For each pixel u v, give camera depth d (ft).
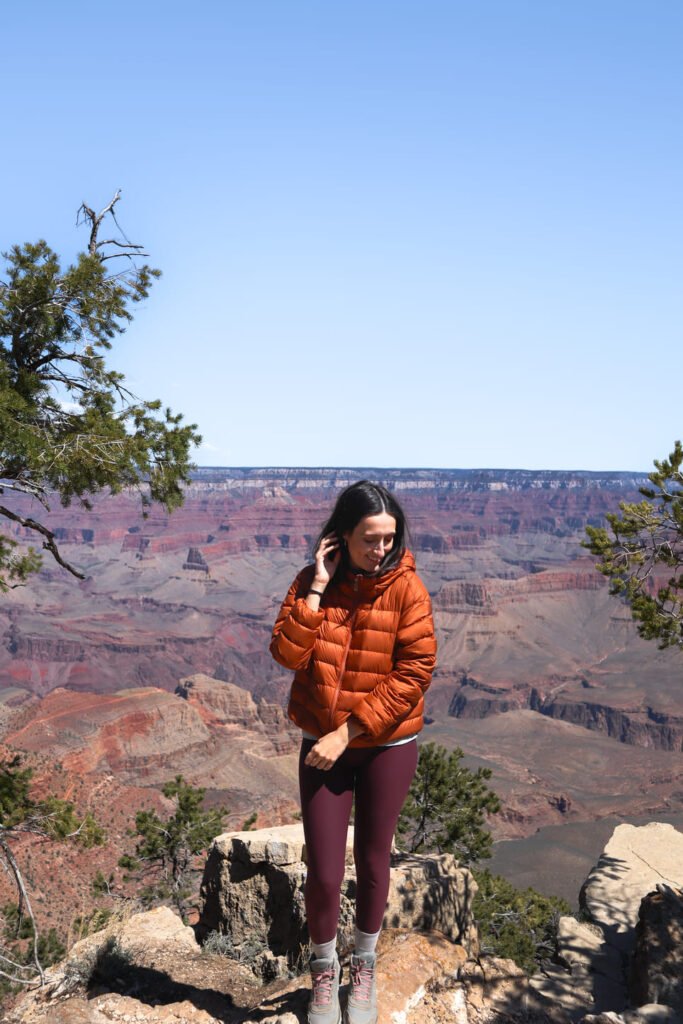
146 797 249.55
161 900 68.28
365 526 11.67
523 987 15.29
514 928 47.67
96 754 426.10
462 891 21.84
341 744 11.85
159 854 72.13
